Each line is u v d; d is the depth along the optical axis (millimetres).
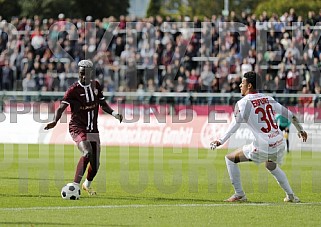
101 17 123438
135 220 33219
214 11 136125
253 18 90000
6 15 118562
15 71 95438
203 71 88000
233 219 33719
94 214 34969
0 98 90250
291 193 40312
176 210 36625
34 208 36875
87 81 40875
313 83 84312
